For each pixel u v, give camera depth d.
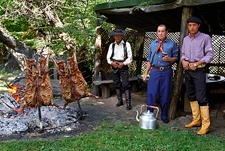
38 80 3.40
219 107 5.22
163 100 4.14
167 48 4.00
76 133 3.51
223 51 7.70
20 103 4.44
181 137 3.32
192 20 3.44
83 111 4.82
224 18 4.52
